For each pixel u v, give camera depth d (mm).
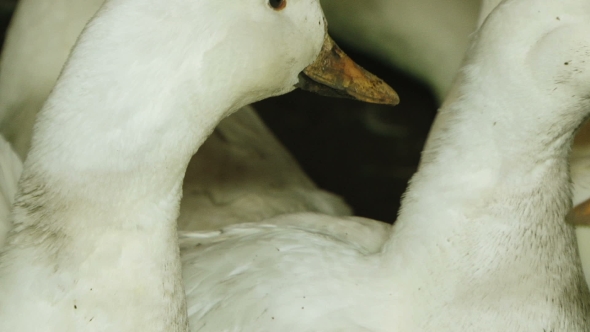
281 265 2432
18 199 2309
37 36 2623
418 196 2422
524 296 2402
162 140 2301
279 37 2371
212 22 2312
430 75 2965
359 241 2502
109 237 2303
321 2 2990
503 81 2387
